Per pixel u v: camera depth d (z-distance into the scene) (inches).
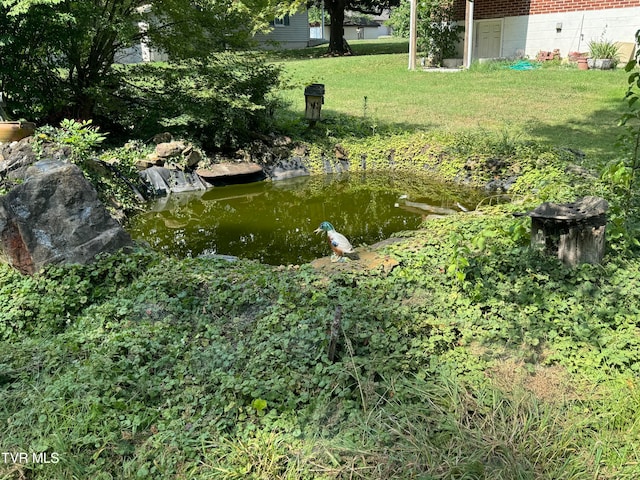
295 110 488.4
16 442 114.3
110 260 191.9
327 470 106.6
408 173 366.3
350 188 341.1
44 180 192.9
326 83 661.9
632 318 147.8
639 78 188.5
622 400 119.1
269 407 123.0
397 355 136.0
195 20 384.8
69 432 117.0
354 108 502.6
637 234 190.2
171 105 380.5
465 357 136.8
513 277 171.8
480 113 462.0
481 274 174.4
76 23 329.7
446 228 231.0
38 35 337.1
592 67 627.5
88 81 375.9
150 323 159.0
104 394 127.0
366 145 391.5
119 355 143.0
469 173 339.9
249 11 395.9
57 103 362.3
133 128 396.5
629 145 276.5
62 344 147.6
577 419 116.3
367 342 145.1
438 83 619.8
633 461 106.7
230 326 157.8
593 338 140.5
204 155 355.3
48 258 187.0
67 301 173.3
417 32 768.3
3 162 272.1
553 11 663.1
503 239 204.2
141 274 189.0
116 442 114.3
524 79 600.4
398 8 1066.1
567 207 179.3
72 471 108.0
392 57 887.7
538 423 115.4
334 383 127.6
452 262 172.7
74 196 197.2
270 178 362.9
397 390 124.7
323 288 176.2
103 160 310.5
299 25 1261.1
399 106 506.3
